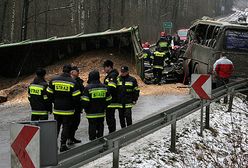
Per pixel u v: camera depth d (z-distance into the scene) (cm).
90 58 1972
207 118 1214
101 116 942
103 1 4959
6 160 922
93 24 4959
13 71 2017
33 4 4675
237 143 1177
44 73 986
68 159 678
